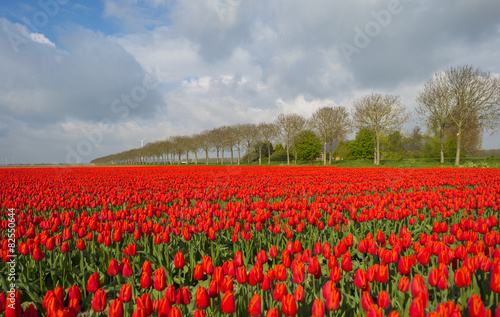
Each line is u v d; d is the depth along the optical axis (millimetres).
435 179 15008
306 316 3393
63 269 4668
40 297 4141
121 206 9797
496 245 5531
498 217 8117
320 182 14703
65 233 5379
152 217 7875
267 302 3408
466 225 5676
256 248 6148
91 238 5312
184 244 6066
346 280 3848
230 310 2723
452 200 7910
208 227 5988
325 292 2811
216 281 3068
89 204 8992
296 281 3262
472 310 2521
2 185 13375
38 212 8891
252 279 3225
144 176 20953
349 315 3572
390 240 4891
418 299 2514
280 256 5707
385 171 22453
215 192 10273
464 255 3998
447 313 2426
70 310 2594
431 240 4629
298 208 7816
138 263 4895
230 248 6336
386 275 3303
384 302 2793
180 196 10242
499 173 18875
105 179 17688
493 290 3102
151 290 4250
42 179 17328
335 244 6207
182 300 2990
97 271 4785
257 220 6211
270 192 10578
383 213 6809
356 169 26406
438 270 3340
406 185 13328
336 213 6648
